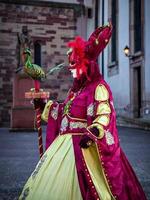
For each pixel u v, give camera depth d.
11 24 27.84
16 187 5.11
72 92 3.25
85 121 3.04
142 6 22.70
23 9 28.09
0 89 27.22
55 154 3.01
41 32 28.38
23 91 17.47
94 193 2.73
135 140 12.83
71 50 3.16
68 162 2.89
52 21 28.59
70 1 29.12
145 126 20.03
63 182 2.82
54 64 28.52
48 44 28.48
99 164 2.86
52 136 3.36
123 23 25.98
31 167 6.86
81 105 3.05
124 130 18.91
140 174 6.15
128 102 24.73
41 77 3.51
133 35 24.27
